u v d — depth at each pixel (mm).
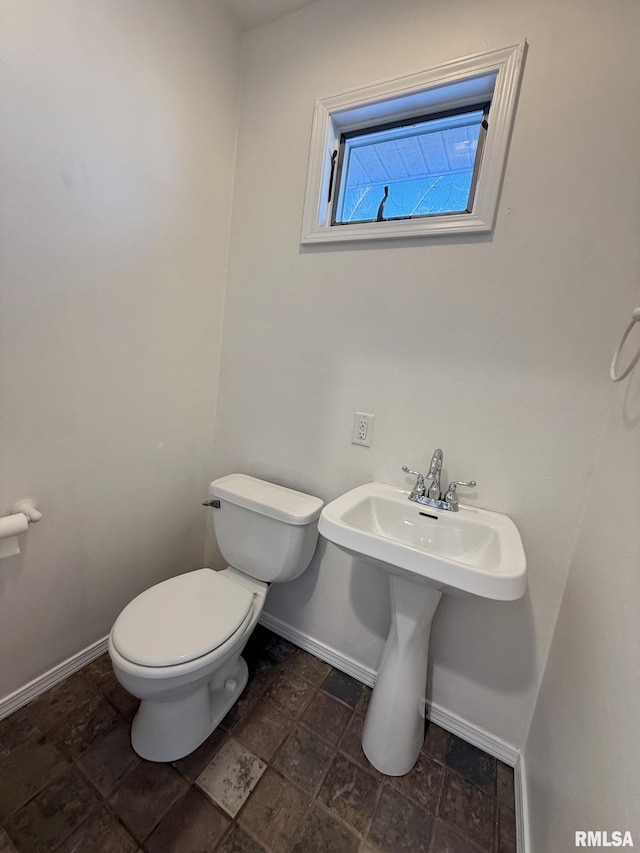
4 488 1019
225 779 1039
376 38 1152
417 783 1082
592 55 901
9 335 962
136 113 1129
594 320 948
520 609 1105
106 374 1214
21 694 1165
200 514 1717
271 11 1308
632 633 584
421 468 1216
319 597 1482
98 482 1261
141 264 1241
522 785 1050
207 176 1393
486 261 1057
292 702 1300
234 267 1531
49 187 971
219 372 1637
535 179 979
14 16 846
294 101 1315
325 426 1382
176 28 1189
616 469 816
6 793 952
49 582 1180
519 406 1056
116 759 1051
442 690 1251
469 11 1018
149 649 943
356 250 1246
